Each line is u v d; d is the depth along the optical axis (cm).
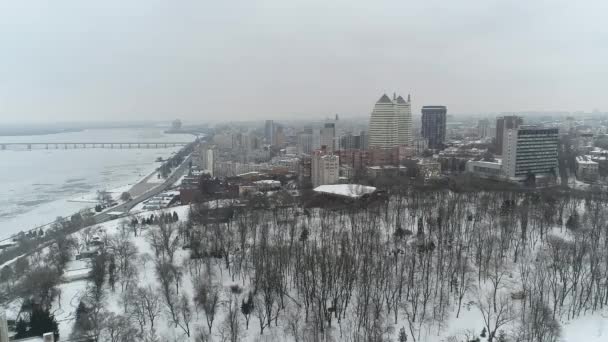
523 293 19550
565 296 19912
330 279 19350
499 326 18000
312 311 18538
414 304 18625
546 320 17588
